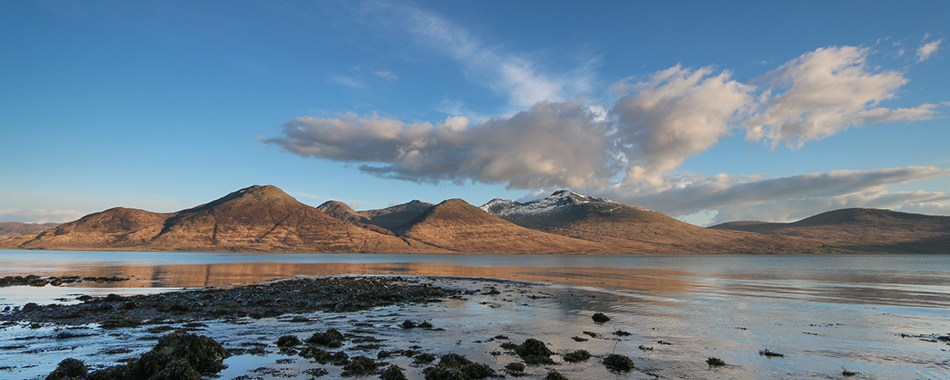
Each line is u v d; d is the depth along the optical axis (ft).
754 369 61.93
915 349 75.15
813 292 172.55
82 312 97.71
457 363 59.21
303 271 313.73
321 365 59.77
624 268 399.03
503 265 465.06
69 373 50.75
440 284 209.56
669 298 148.77
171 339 57.93
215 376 54.60
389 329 87.20
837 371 61.72
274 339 75.41
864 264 515.50
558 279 246.27
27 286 172.45
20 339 72.54
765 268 406.21
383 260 623.36
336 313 107.04
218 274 258.78
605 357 67.21
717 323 98.78
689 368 61.82
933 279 251.80
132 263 391.04
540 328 90.63
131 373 51.39
